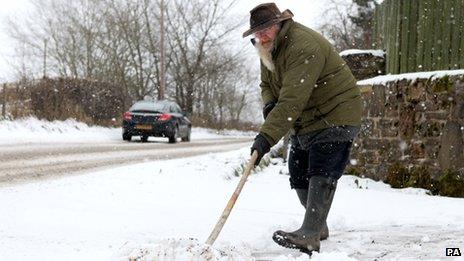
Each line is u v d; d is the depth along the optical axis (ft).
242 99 221.05
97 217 16.31
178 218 16.66
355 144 29.25
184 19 141.28
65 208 17.61
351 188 25.32
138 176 26.76
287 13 13.17
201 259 9.95
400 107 27.04
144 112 66.85
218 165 32.45
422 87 26.07
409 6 29.71
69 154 41.16
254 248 13.47
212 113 180.24
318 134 13.60
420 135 26.05
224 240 13.91
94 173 28.12
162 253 10.00
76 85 83.10
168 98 147.43
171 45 142.20
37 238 13.53
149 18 140.46
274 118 12.82
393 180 26.91
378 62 32.94
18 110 71.15
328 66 13.34
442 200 21.85
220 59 147.84
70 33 138.41
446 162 24.79
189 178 26.66
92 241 13.33
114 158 39.29
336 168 13.57
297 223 15.78
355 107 13.73
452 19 27.20
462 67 26.61
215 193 22.22
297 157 14.90
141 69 139.23
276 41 13.10
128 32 136.26
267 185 25.31
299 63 12.87
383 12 33.71
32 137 61.87
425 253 12.77
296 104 12.80
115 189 22.20
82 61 139.23
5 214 16.42
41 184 23.54
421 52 28.91
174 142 68.44
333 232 15.52
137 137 77.61
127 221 15.87
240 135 148.56
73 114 80.53
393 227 16.17
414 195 23.30
